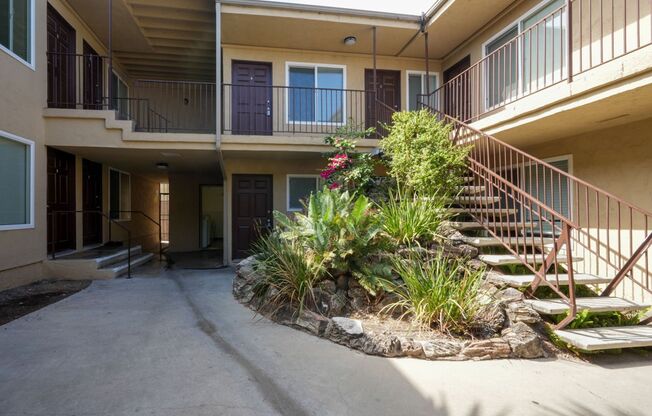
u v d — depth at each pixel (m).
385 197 6.38
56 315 4.57
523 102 5.12
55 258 7.09
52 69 7.28
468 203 5.77
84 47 8.40
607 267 5.47
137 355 3.36
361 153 7.25
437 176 5.53
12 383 2.82
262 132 8.80
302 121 8.95
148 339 3.76
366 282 4.18
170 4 7.66
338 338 3.68
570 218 6.02
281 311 4.34
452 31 8.05
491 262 4.49
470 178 6.08
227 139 7.41
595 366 3.32
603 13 5.36
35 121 6.47
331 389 2.81
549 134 5.94
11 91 5.81
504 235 6.02
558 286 3.98
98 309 4.86
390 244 4.67
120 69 10.40
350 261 4.47
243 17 7.46
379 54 9.24
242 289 5.34
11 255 5.86
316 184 9.15
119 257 7.99
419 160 5.74
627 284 5.22
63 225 7.81
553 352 3.55
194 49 9.48
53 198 7.37
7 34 5.77
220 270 8.08
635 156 5.11
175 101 11.34
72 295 5.63
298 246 4.68
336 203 4.91
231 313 4.67
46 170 6.82
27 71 6.22
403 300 4.09
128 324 4.23
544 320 3.91
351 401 2.65
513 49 7.16
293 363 3.23
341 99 8.99
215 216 15.59
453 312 3.70
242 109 8.77
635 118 4.94
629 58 3.75
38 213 6.56
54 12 7.31
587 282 4.28
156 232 14.02
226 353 3.42
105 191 9.47
